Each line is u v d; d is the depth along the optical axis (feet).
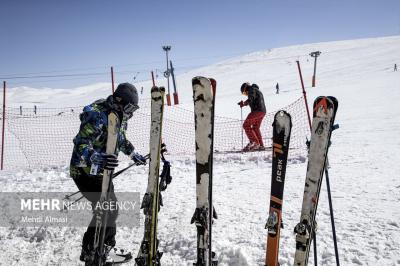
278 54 406.00
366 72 171.63
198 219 8.75
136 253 12.51
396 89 82.64
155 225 9.70
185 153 31.60
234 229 13.25
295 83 176.86
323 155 7.92
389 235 11.59
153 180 10.00
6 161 34.14
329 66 243.60
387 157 24.36
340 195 16.55
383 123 41.32
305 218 8.13
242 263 10.73
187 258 11.67
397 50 258.78
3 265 12.33
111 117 9.14
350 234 11.90
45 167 28.30
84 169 10.18
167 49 115.34
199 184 8.87
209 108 8.70
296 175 21.40
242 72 290.56
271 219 8.77
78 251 13.11
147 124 49.06
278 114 8.68
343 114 53.21
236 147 33.81
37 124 61.11
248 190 18.90
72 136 48.21
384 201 15.20
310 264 10.21
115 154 9.38
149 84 356.59
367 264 9.89
